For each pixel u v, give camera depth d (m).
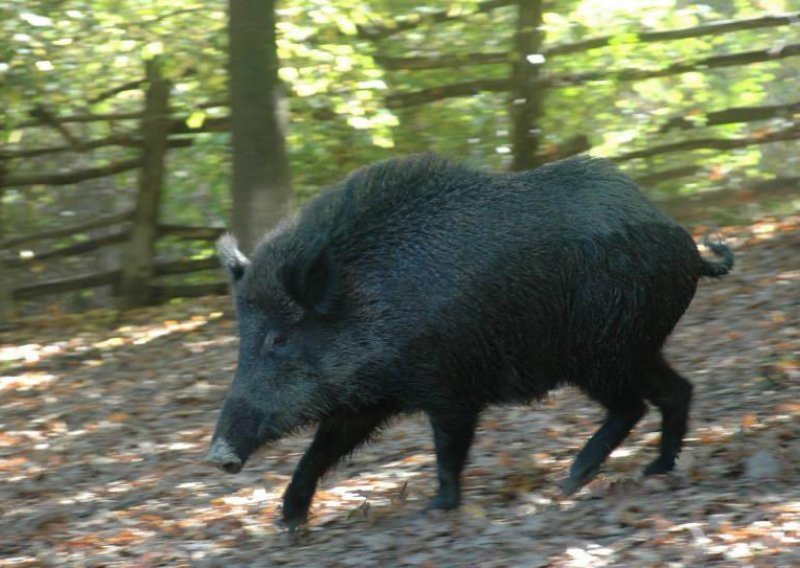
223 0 18.83
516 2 18.58
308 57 17.97
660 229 8.86
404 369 8.51
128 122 20.91
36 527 9.48
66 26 18.61
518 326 8.60
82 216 22.00
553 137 19.03
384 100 18.88
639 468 9.35
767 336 12.59
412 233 8.55
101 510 9.88
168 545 8.70
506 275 8.52
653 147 19.05
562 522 8.02
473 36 19.39
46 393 14.31
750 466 8.71
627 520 7.82
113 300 19.45
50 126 19.70
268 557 8.16
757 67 19.58
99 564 8.34
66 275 22.17
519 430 10.85
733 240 17.05
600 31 19.30
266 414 8.42
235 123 15.94
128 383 14.38
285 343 8.45
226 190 20.44
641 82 19.16
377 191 8.70
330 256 8.30
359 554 7.93
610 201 8.79
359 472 10.23
